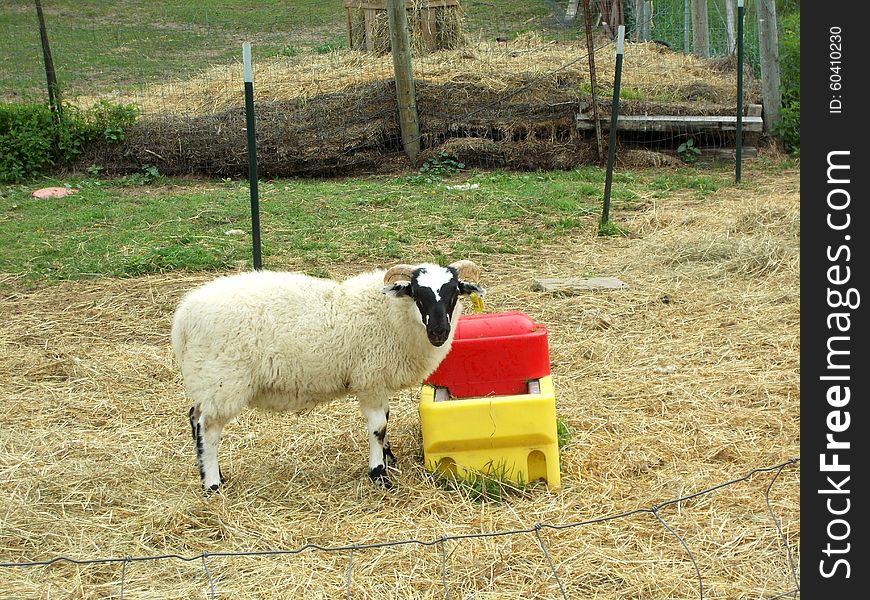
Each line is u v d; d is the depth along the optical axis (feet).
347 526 15.12
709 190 32.48
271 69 39.93
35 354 20.54
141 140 34.63
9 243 26.27
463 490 15.84
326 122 35.14
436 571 14.14
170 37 49.37
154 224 27.94
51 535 14.94
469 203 30.32
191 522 15.20
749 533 14.76
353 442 17.37
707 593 13.76
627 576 13.99
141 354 20.62
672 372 19.39
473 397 16.71
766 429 17.35
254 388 15.88
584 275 24.40
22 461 16.79
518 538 14.71
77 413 18.45
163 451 17.24
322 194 31.58
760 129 36.22
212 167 34.68
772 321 21.35
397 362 16.03
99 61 44.16
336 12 55.01
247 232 27.27
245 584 13.97
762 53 37.55
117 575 14.19
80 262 25.05
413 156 35.45
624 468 16.37
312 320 15.75
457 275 16.16
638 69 39.42
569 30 50.26
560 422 17.33
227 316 15.55
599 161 35.94
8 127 34.09
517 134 36.17
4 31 48.91
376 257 25.73
